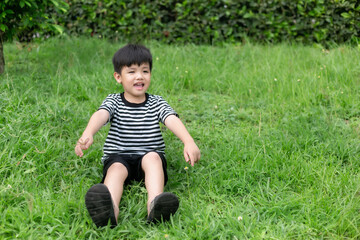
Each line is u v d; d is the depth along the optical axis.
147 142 2.74
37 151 2.95
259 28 7.45
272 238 2.19
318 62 5.79
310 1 7.14
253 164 3.07
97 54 6.12
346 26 7.15
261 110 4.37
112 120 2.78
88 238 2.24
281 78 5.10
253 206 2.55
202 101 4.72
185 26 7.63
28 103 4.06
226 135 3.70
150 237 2.23
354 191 2.70
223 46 7.37
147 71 2.76
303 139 3.53
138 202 2.63
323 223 2.37
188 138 2.59
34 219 2.32
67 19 7.98
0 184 2.70
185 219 2.38
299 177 2.95
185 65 5.75
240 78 5.23
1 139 3.21
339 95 4.55
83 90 4.61
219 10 7.49
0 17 4.59
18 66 5.60
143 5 7.66
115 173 2.52
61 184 2.76
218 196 2.69
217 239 2.26
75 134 3.64
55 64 5.71
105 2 7.78
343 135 3.69
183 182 2.91
